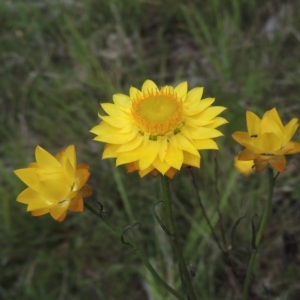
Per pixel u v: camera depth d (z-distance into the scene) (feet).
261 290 1.19
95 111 1.46
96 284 1.28
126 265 1.28
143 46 1.68
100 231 1.31
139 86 1.49
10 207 1.35
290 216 1.27
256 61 1.52
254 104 1.40
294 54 1.50
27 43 1.72
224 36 1.51
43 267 1.32
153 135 0.86
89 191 0.84
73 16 1.72
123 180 1.35
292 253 1.20
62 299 1.26
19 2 1.76
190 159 0.85
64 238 1.34
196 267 1.25
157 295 1.19
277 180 1.29
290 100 1.43
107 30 1.69
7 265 1.32
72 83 1.54
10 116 1.55
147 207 1.32
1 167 1.37
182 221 1.30
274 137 0.83
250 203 1.26
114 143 0.87
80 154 1.40
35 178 0.84
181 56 1.62
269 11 1.66
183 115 0.87
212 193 1.30
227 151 1.35
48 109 1.54
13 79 1.62
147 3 1.73
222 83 1.44
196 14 1.56
